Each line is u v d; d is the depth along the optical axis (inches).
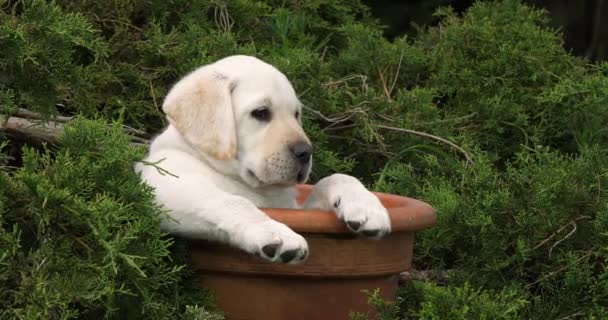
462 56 432.1
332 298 258.4
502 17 461.1
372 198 254.4
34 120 311.3
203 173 273.9
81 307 242.7
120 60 368.8
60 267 229.0
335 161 366.6
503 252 309.6
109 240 235.6
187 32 377.4
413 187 348.8
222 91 274.8
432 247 321.1
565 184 313.6
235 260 254.4
